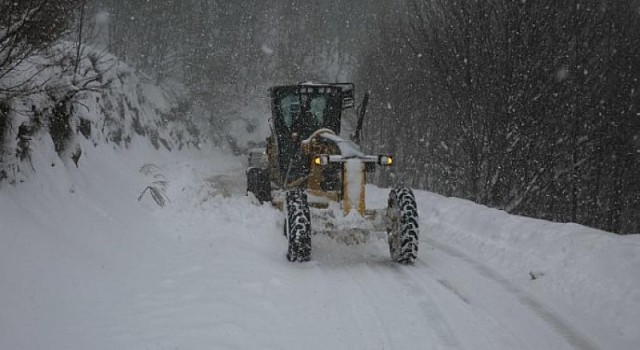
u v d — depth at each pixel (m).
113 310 4.31
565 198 18.31
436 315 4.82
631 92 16.25
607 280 5.23
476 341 4.31
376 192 12.98
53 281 4.40
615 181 19.09
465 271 6.21
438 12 15.55
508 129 13.52
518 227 7.17
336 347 4.14
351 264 6.48
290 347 4.07
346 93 9.02
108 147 12.62
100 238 5.75
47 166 6.31
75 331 3.83
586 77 14.62
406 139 23.72
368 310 4.91
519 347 4.21
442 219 8.89
